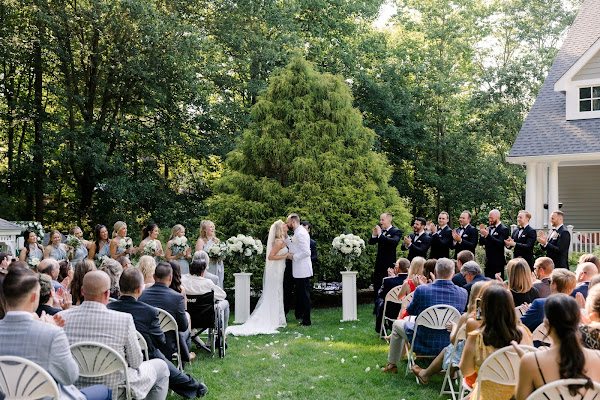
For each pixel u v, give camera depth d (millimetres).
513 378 4035
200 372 6762
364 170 14055
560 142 15180
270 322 9797
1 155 22891
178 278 6719
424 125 25781
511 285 5941
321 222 12828
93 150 18203
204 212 21422
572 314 3100
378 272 10789
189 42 18250
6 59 17219
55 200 23312
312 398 5758
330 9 24297
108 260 6383
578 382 3000
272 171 14258
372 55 26172
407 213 14086
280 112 14008
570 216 17938
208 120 21047
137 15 17328
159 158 22328
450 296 6082
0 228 13086
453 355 5352
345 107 14156
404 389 5980
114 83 19344
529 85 26062
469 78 29500
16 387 3377
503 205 27438
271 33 22000
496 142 28219
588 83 15695
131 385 4441
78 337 4297
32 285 3637
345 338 8797
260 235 13141
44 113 18812
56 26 17047
